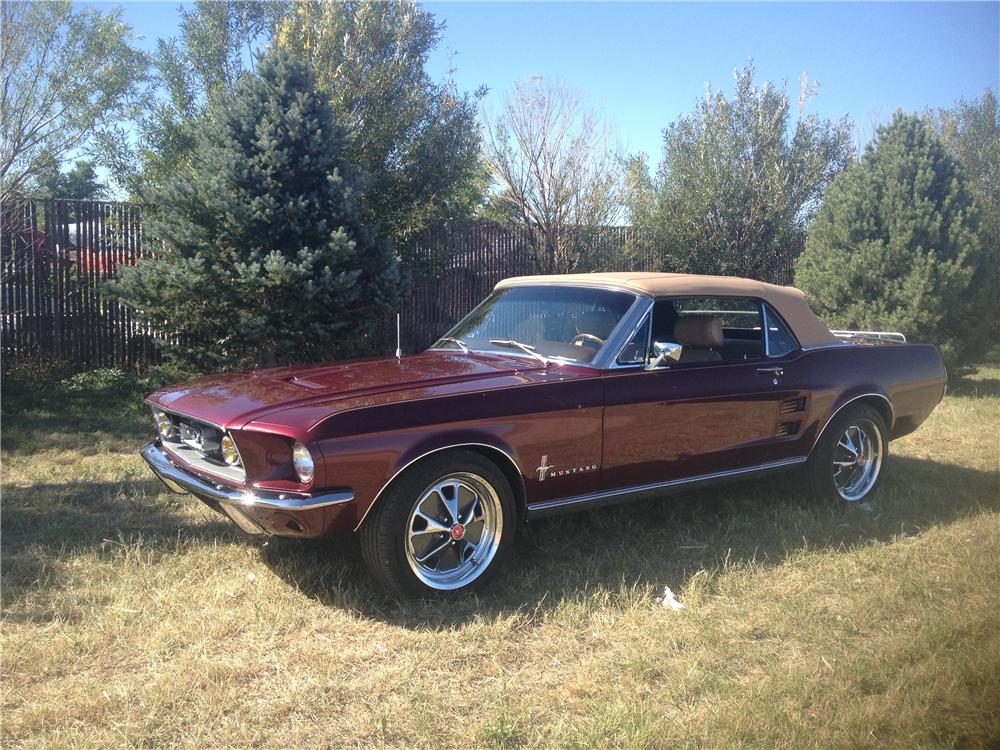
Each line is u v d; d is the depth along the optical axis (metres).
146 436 7.82
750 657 3.51
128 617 3.79
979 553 4.71
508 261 12.87
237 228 8.20
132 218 10.17
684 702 3.12
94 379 9.86
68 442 7.49
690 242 14.48
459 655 3.51
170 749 2.82
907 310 11.15
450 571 4.11
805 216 15.29
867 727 2.91
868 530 5.20
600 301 4.97
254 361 8.80
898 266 11.31
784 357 5.43
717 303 5.21
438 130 10.95
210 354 8.52
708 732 2.90
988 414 9.57
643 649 3.58
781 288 5.66
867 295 11.58
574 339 4.80
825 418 5.51
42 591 4.02
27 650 3.43
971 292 11.48
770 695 3.13
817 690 3.17
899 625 3.79
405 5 10.85
